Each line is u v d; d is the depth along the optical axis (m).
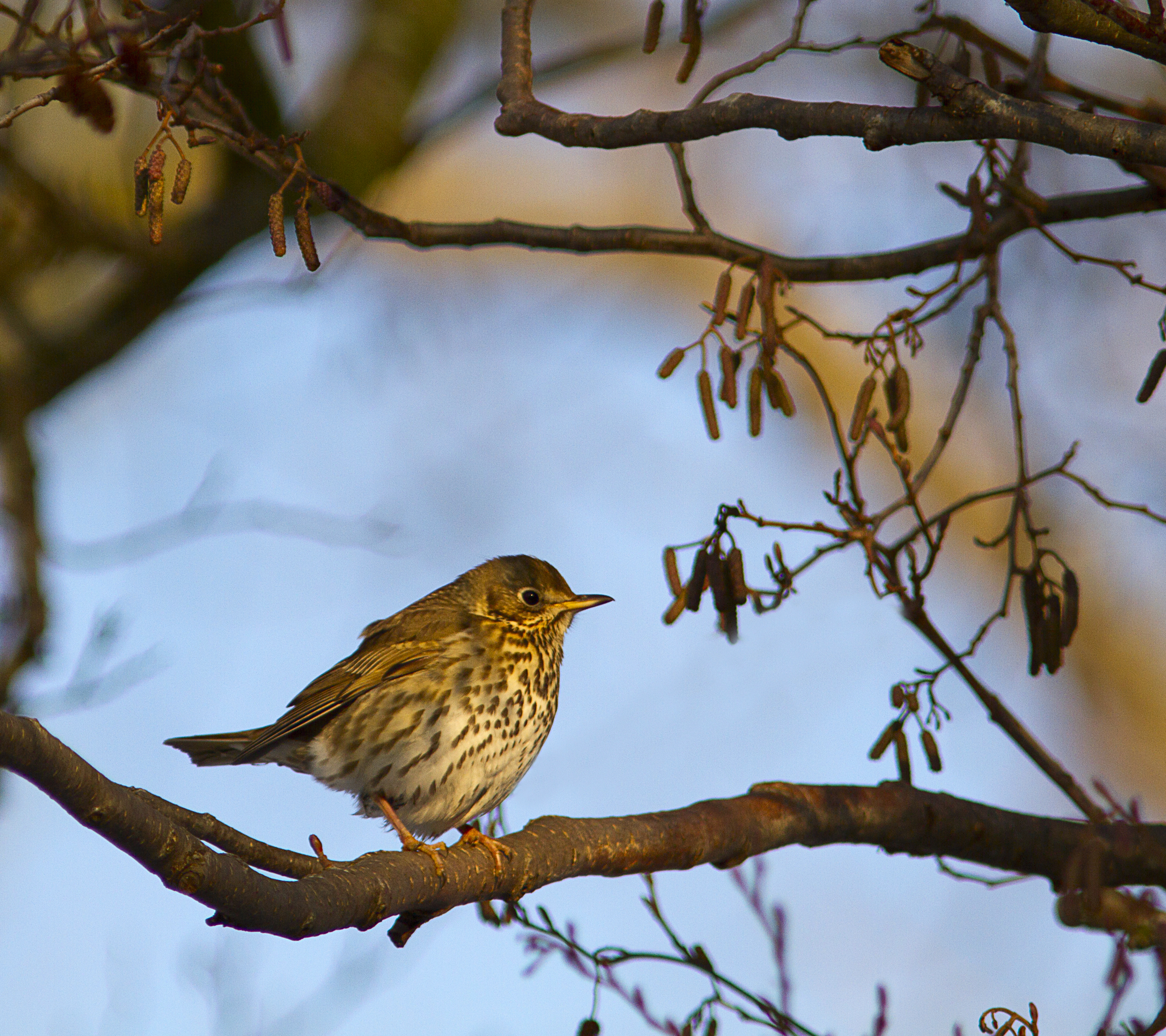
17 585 15.32
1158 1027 7.43
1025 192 9.69
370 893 7.70
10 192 15.82
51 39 7.40
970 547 25.28
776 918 9.77
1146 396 9.09
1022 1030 7.84
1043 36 9.76
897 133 7.44
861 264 10.52
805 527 8.94
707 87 9.35
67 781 5.79
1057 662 9.34
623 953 9.27
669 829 9.37
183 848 6.23
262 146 8.10
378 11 17.16
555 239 10.46
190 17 7.52
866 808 10.01
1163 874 9.73
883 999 10.38
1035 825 10.31
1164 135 6.80
